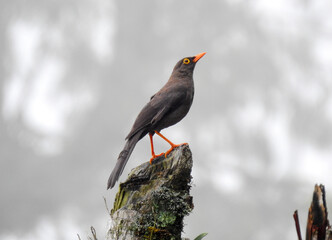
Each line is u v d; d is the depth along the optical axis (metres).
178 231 5.26
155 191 5.23
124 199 5.41
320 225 4.18
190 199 5.39
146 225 5.13
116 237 5.14
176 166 5.38
